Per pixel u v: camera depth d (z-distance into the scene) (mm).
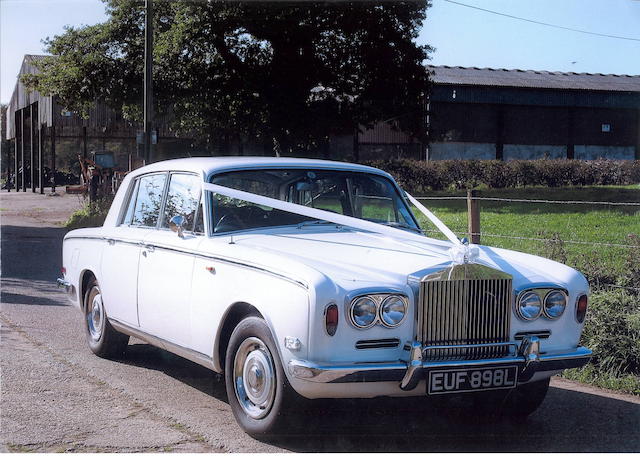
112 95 29188
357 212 5859
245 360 4727
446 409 5484
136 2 28844
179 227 5352
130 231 6215
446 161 32844
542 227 16406
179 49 28344
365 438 4754
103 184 22609
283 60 29125
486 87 44594
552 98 46031
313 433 4781
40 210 29359
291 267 4383
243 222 5406
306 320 4172
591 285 7770
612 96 47219
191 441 4582
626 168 35188
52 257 14711
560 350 4777
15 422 4898
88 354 6867
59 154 60562
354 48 29547
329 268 4445
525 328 4645
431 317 4363
